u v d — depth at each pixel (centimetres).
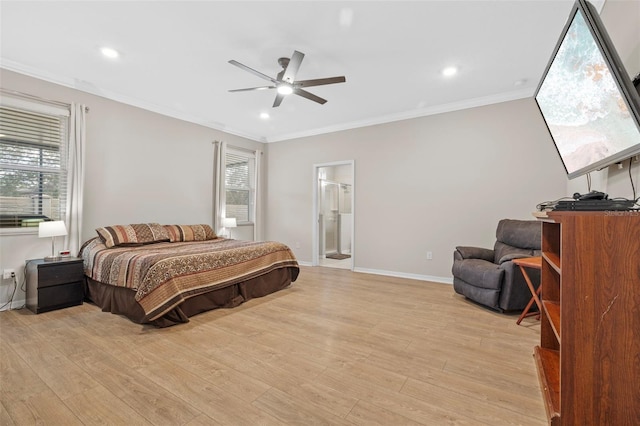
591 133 184
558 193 377
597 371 125
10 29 264
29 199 341
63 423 148
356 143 537
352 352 224
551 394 153
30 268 317
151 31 267
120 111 418
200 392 174
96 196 394
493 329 268
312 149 594
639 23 167
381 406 162
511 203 405
